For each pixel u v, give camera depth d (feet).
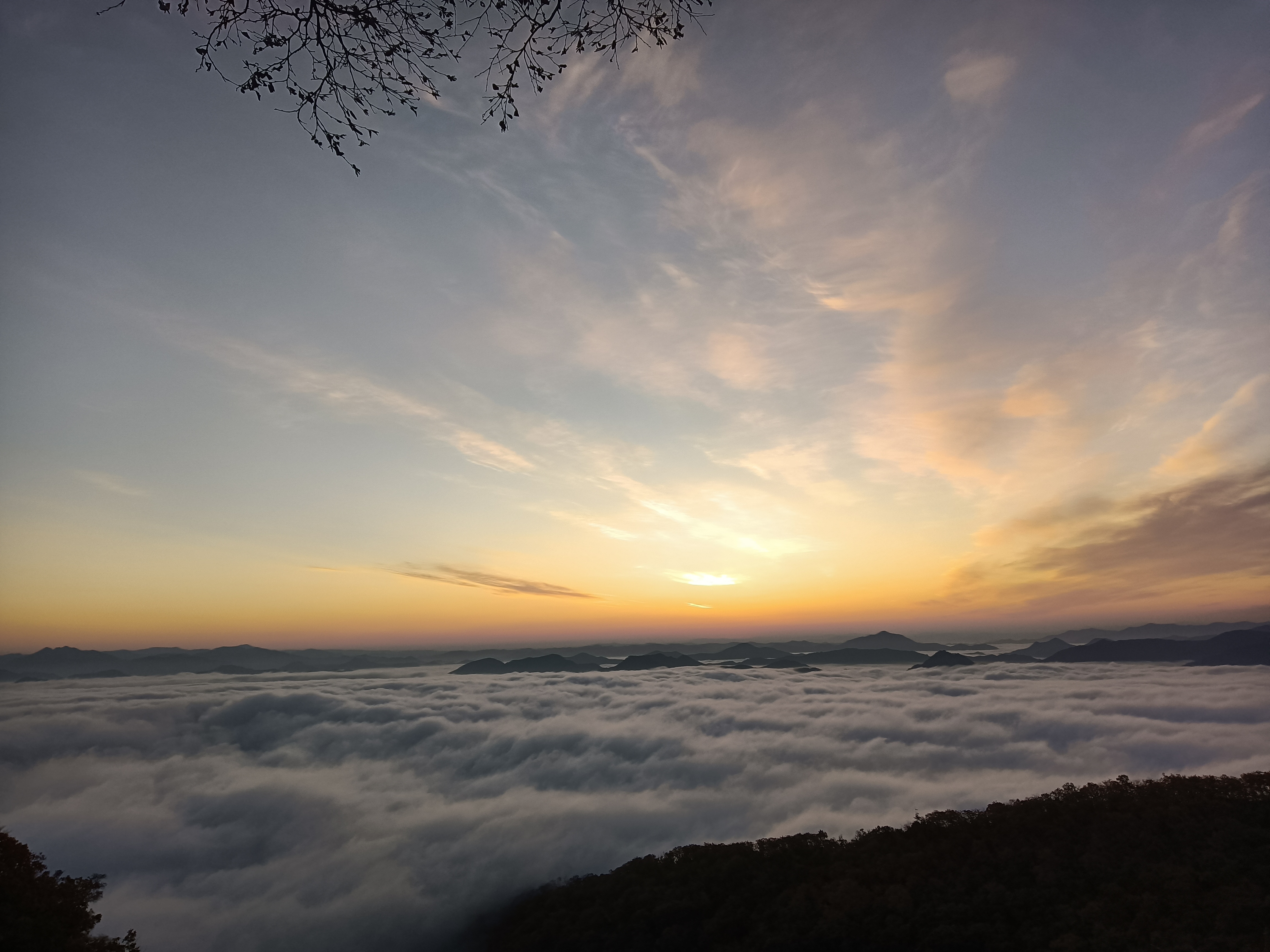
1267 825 188.34
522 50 26.13
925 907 187.11
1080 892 173.88
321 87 25.03
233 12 23.18
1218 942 132.67
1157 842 190.39
